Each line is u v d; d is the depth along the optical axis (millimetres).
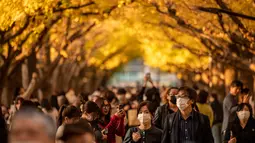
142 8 35469
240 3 27312
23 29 30828
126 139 17891
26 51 34875
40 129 6930
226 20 31453
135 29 42531
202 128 17516
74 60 58844
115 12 38438
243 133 19234
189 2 29891
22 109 7035
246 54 36719
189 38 43312
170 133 17625
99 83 86062
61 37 41750
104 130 18234
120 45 70438
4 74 33375
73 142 8148
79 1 31969
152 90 26250
